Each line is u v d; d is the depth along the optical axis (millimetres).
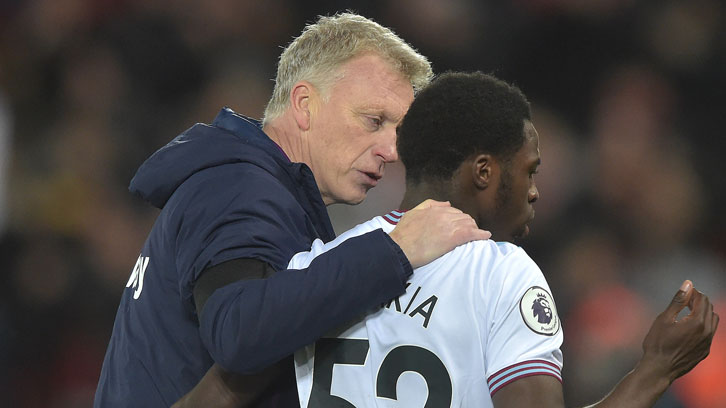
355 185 10383
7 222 24000
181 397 9164
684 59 29906
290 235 8750
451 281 7805
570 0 29703
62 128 25922
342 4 28656
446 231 7938
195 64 27469
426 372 7680
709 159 28172
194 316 8992
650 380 7645
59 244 23547
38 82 27312
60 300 22688
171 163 9430
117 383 9688
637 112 28266
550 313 7625
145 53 27281
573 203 25656
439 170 8242
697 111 29219
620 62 29609
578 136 28125
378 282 7832
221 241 8430
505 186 8203
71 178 24531
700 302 7773
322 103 10211
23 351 22062
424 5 28750
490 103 8141
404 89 10328
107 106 26344
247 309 7840
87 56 27344
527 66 29391
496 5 29625
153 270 9398
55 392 21891
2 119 25922
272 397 8656
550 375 7438
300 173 9805
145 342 9430
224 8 28047
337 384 8016
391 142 10281
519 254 7840
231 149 9438
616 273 23281
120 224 24203
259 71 27359
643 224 25438
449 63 28750
